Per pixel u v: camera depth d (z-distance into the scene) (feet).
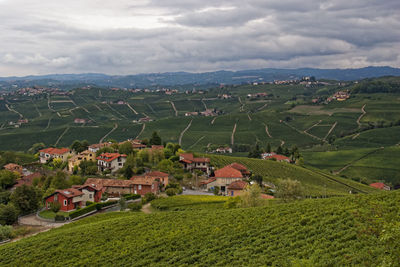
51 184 349.00
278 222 163.63
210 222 183.01
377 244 112.47
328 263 108.17
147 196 326.44
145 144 590.55
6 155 536.01
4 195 318.45
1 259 170.71
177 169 451.12
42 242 185.57
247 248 139.64
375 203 151.84
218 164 522.47
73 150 575.79
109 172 433.07
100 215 254.27
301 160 639.76
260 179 422.82
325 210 167.94
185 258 140.77
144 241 167.73
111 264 149.28
